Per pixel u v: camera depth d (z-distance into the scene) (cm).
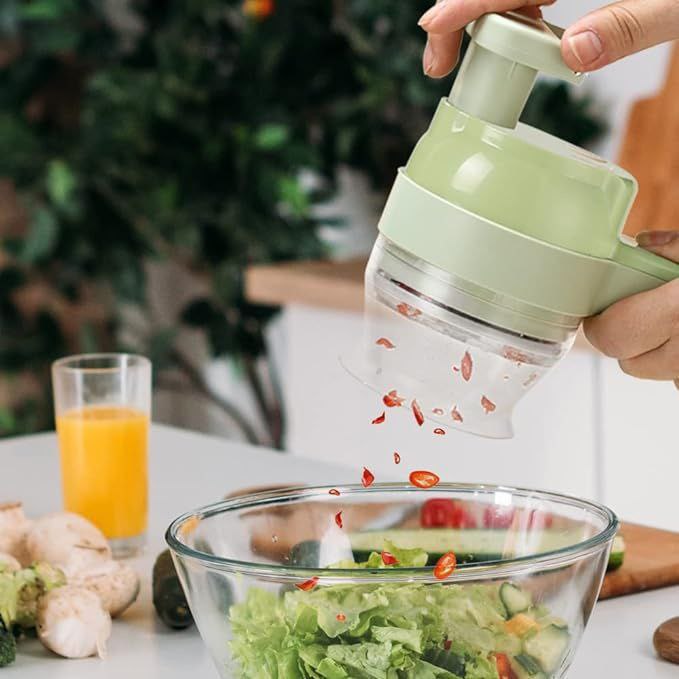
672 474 240
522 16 99
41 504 162
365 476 112
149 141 356
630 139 269
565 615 90
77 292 385
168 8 370
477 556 107
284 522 109
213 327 368
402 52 326
